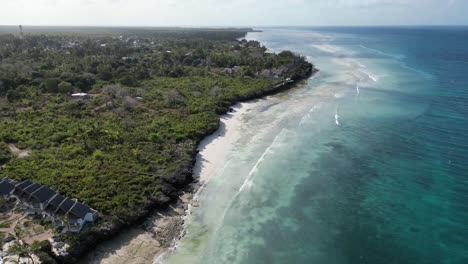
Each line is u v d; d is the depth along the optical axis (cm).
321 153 6719
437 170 5941
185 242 4434
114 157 6156
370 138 7331
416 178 5728
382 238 4412
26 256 3847
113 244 4362
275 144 7150
